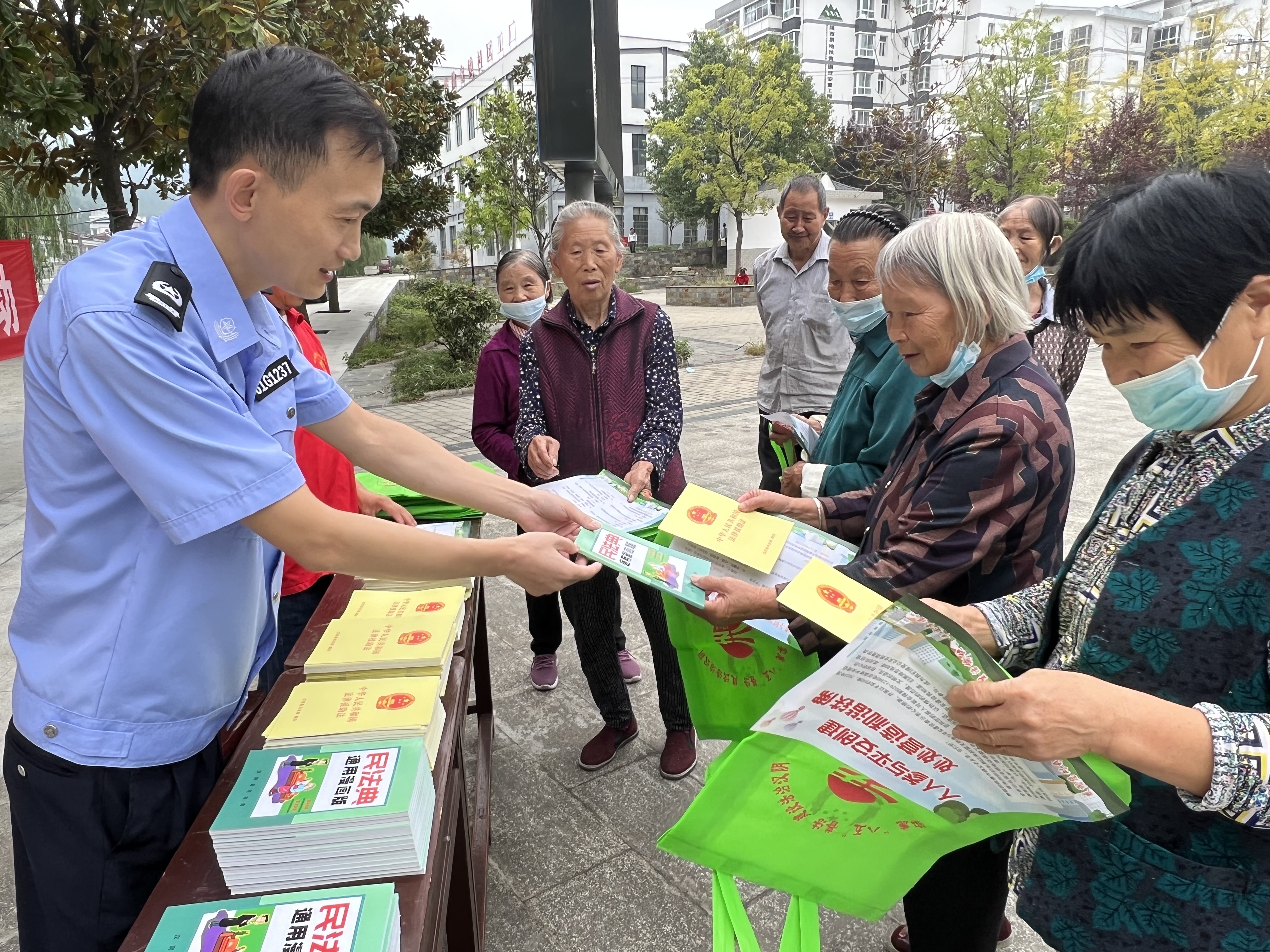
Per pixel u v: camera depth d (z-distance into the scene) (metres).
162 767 1.17
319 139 1.00
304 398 1.46
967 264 1.31
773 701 1.58
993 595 1.38
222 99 1.01
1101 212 0.95
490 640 3.48
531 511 1.63
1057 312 1.01
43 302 1.06
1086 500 4.95
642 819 2.36
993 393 1.34
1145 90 23.12
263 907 0.89
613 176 5.79
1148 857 0.96
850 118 35.78
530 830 2.32
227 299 1.11
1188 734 0.80
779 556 1.52
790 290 3.70
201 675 1.16
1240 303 0.87
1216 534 0.90
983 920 1.39
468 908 1.55
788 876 1.11
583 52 3.46
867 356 2.06
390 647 1.38
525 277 3.05
